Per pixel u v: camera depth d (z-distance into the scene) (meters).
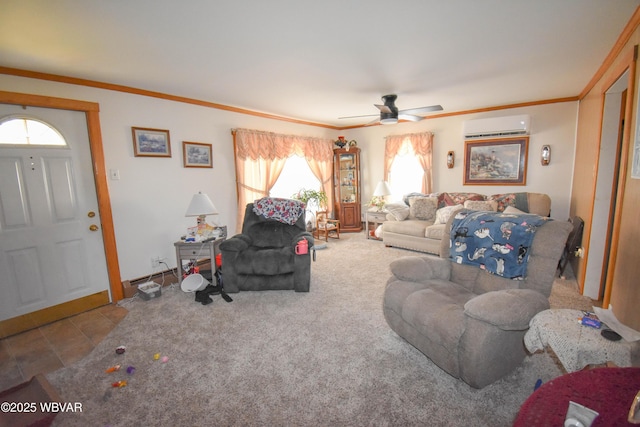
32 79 2.59
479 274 2.24
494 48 2.43
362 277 3.64
